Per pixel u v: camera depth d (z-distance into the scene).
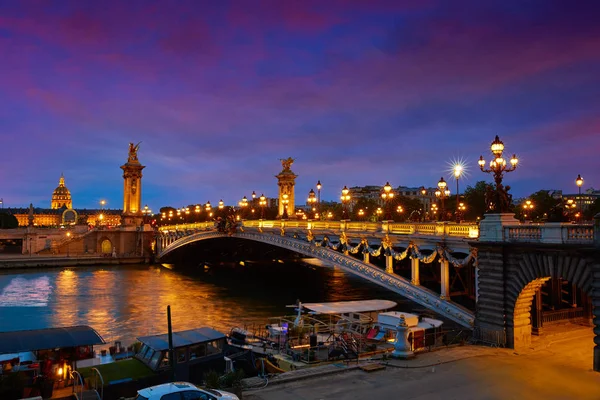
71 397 24.64
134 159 157.12
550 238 27.62
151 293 80.62
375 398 21.06
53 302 71.38
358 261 52.25
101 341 30.14
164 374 27.41
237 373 22.88
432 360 27.19
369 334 37.69
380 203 173.50
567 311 37.19
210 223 101.50
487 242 31.11
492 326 31.14
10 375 24.73
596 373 24.86
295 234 66.38
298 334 38.38
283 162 113.25
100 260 134.88
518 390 22.19
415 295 43.19
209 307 66.75
